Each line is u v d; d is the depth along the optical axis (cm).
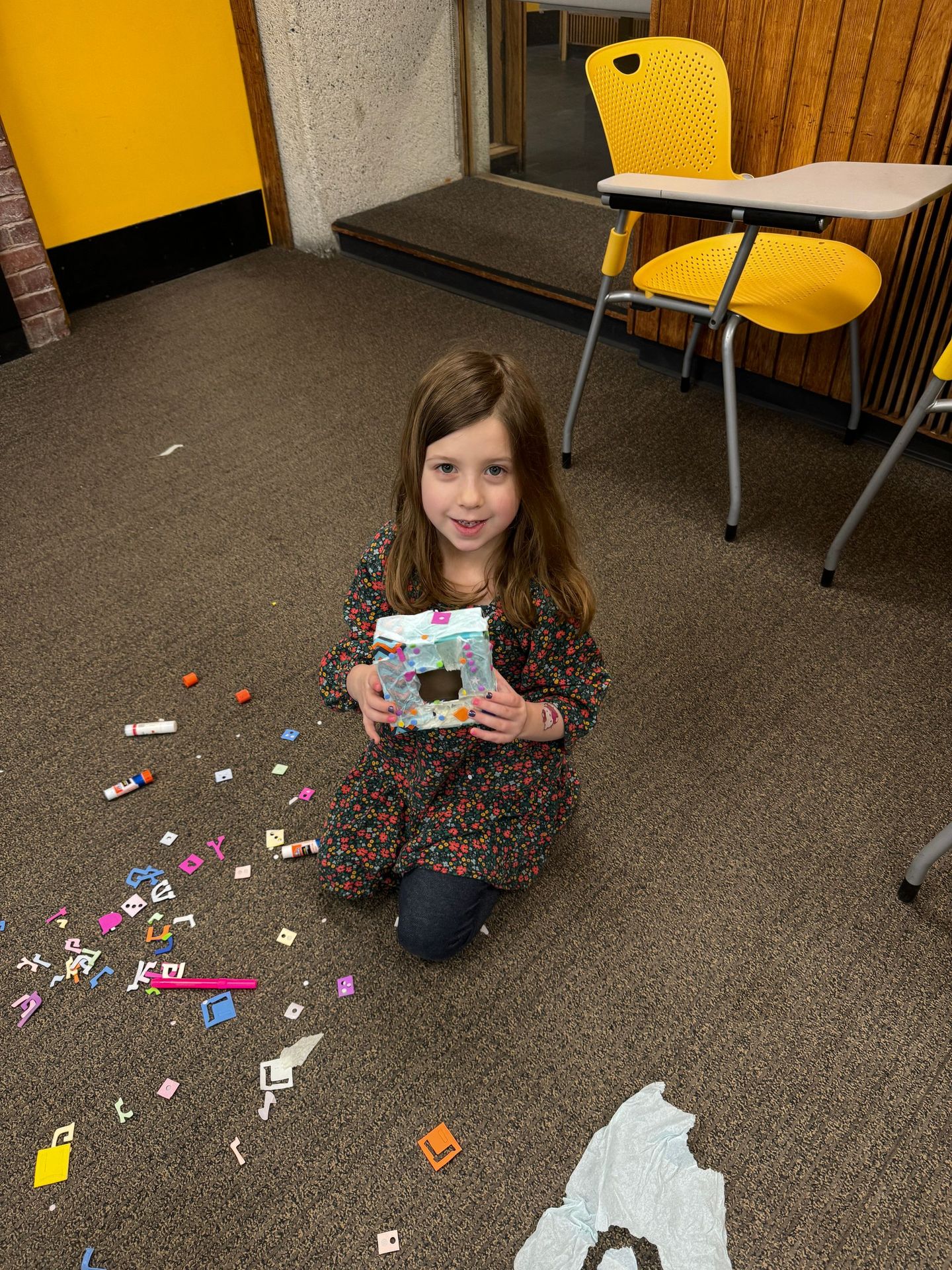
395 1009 129
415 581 121
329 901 142
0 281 288
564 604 119
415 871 128
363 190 358
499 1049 124
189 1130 117
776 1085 119
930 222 204
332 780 161
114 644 191
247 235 368
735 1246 105
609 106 212
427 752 121
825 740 165
